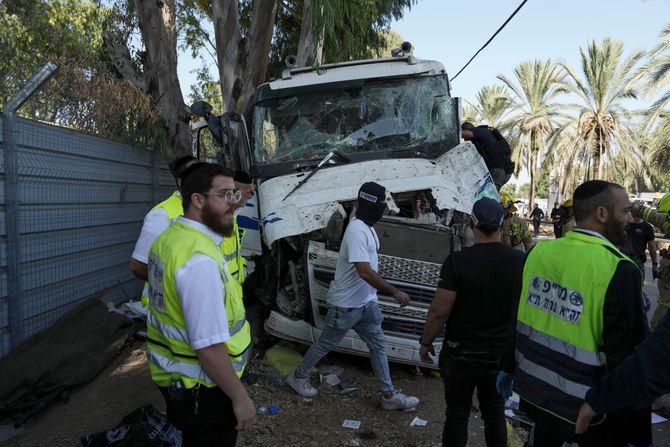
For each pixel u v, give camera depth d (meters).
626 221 2.41
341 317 4.23
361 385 4.83
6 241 4.79
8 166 4.78
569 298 2.33
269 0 8.90
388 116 6.04
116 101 6.73
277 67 14.18
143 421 2.81
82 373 4.62
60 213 5.70
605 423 2.25
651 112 20.44
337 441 3.83
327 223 4.84
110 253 6.93
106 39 8.66
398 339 4.78
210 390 2.25
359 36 10.15
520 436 3.98
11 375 4.35
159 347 2.31
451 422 3.27
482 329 3.15
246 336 2.45
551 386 2.38
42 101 5.78
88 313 5.48
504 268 3.12
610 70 27.84
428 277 4.80
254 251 5.39
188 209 2.32
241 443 3.75
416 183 5.17
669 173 21.83
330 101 6.06
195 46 15.50
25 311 5.11
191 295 2.12
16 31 10.59
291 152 5.89
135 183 7.71
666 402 4.73
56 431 3.90
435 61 6.27
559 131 31.47
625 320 2.17
